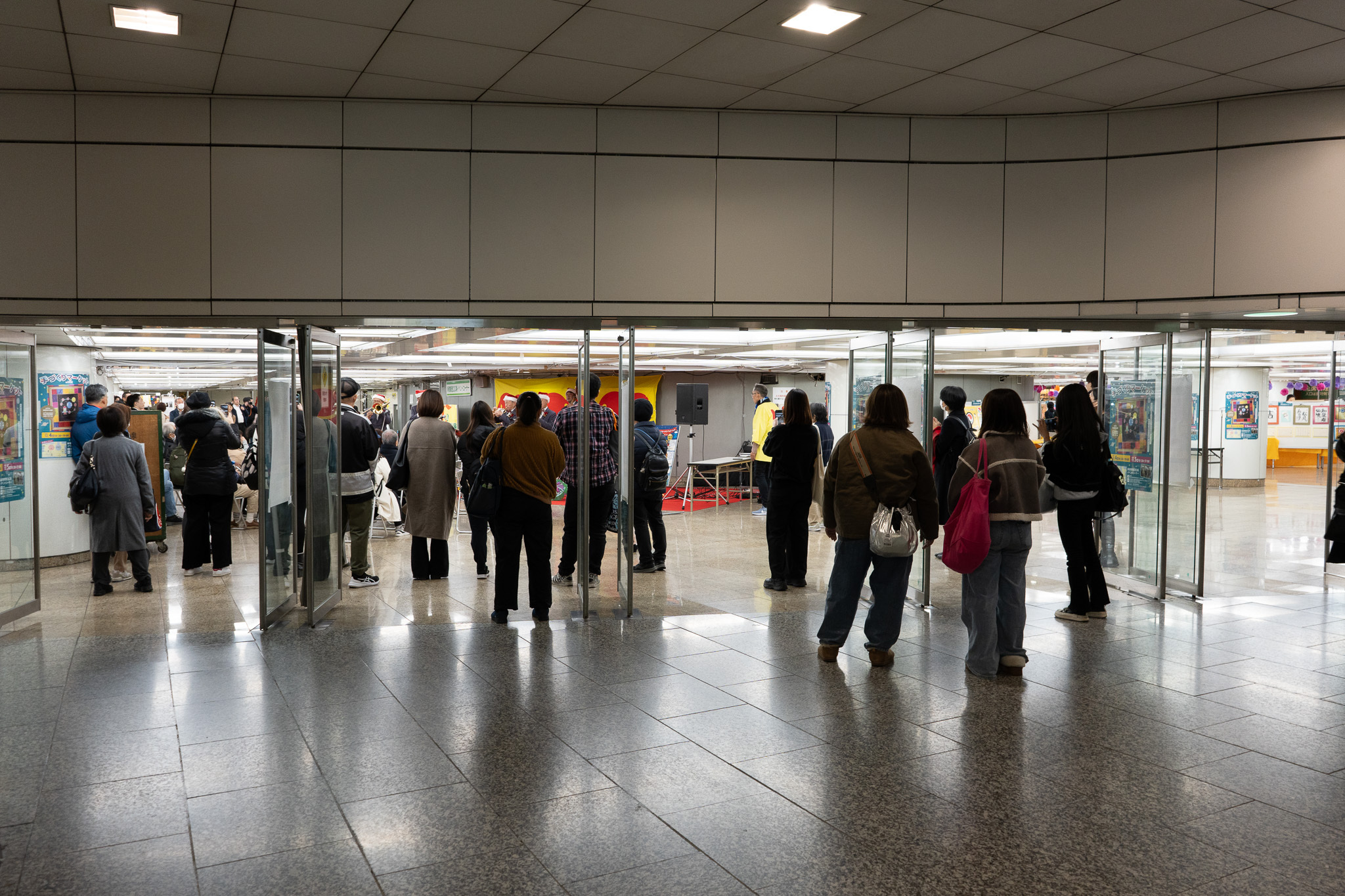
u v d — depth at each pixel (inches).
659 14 214.8
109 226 258.8
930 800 145.2
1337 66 251.3
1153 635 251.6
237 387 1035.3
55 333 311.1
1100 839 131.6
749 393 780.6
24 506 275.3
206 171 263.3
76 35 218.7
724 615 279.9
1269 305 278.1
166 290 262.1
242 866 123.8
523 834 133.3
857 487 218.1
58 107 256.8
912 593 293.9
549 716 184.9
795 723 181.0
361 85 257.6
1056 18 218.4
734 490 728.3
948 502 216.7
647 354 496.1
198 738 172.4
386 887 118.3
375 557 400.2
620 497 289.1
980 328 297.3
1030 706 191.3
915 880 120.3
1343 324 293.9
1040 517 212.7
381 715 185.5
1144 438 311.1
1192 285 285.4
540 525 266.1
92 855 126.9
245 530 488.1
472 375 827.4
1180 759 161.8
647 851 128.0
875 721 181.8
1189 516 298.5
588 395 275.9
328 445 286.4
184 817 138.8
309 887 118.3
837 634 224.2
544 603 268.5
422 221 273.3
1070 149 293.7
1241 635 252.2
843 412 583.8
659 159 283.9
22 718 183.8
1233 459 794.2
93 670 218.4
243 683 207.6
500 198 276.7
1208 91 272.4
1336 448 337.7
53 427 367.2
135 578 317.1
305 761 161.2
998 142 295.7
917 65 248.8
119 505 308.2
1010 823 136.7
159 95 260.8
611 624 267.0
